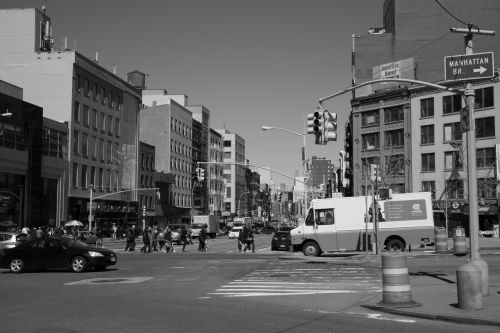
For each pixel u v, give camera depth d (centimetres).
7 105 5066
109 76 7194
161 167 9212
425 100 6919
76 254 2148
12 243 3156
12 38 6359
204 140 11481
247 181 15962
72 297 1379
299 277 1831
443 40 7731
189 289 1527
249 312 1100
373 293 1373
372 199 2800
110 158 7188
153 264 2564
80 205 6316
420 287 1436
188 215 10131
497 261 2275
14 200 5047
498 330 890
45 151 5694
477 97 6219
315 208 2888
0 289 1586
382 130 7456
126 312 1115
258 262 2600
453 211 6222
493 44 7369
